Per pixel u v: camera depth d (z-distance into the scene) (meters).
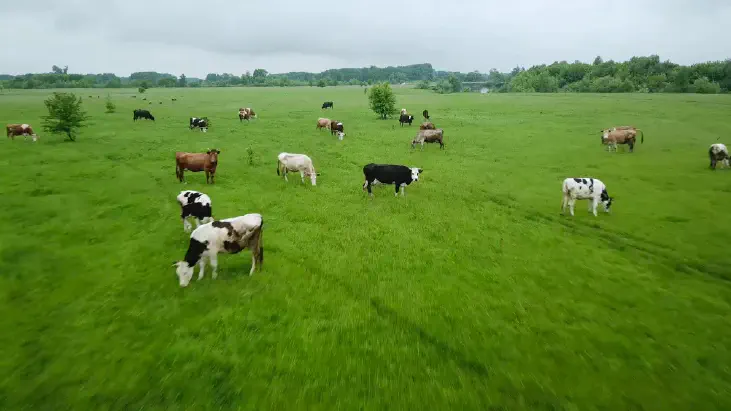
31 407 6.51
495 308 9.55
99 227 13.68
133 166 22.33
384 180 17.84
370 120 46.94
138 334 8.30
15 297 9.50
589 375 7.48
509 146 30.20
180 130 36.25
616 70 120.06
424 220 15.29
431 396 6.88
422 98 84.12
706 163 23.05
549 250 12.71
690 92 93.38
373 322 8.90
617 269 11.45
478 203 17.41
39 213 14.57
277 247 12.52
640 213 15.70
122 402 6.64
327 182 20.42
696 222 14.60
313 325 8.72
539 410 6.67
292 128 39.56
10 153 23.80
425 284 10.55
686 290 10.33
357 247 12.73
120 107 57.38
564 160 25.17
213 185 19.19
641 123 39.22
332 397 6.79
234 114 51.19
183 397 6.75
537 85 116.56
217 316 8.91
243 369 7.40
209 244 9.93
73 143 28.05
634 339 8.46
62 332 8.33
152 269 10.92
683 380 7.35
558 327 8.86
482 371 7.55
